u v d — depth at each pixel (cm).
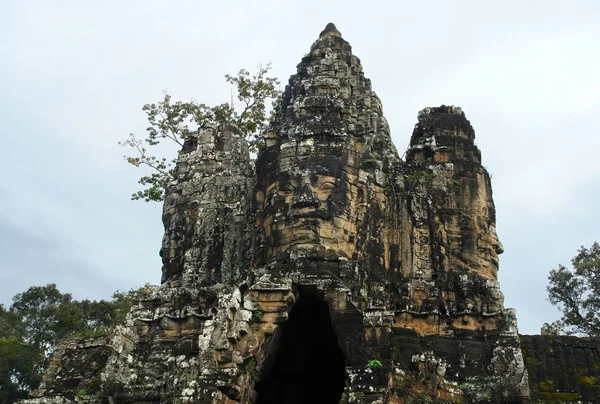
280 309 2411
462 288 2683
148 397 2578
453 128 3022
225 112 4197
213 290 2798
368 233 2683
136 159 4088
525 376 2492
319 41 3141
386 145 2988
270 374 2808
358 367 2273
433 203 2833
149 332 2764
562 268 4391
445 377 2519
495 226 2902
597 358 2639
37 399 2689
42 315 5041
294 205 2594
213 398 2248
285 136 2783
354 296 2455
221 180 3106
